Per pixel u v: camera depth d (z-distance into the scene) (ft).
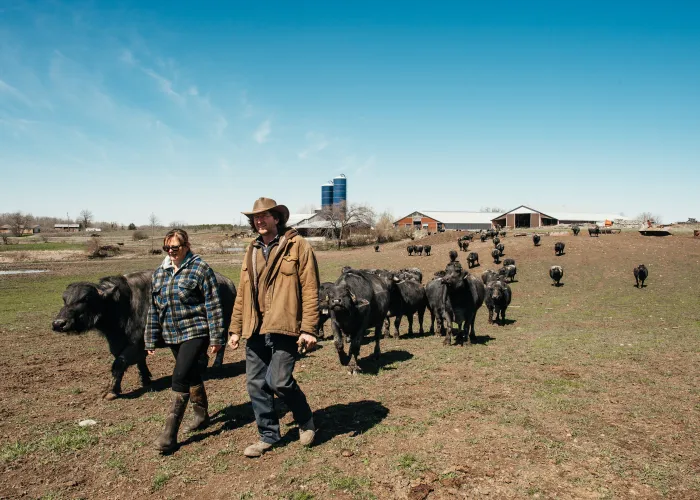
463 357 32.04
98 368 31.99
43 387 26.99
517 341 38.52
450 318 37.45
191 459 16.49
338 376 27.61
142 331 25.27
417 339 41.57
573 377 26.05
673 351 32.19
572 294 77.66
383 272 40.75
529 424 18.94
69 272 134.21
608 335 40.83
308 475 14.90
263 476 15.02
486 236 176.65
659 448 16.55
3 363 33.60
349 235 250.37
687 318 52.60
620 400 21.74
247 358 16.74
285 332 15.33
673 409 20.40
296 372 28.94
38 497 14.20
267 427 16.62
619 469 14.99
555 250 121.39
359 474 14.92
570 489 13.85
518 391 23.52
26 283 104.88
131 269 144.15
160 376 29.48
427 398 22.75
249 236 327.06
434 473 14.92
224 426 19.62
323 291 40.09
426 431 18.42
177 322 17.11
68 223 635.25
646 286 81.00
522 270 106.22
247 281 16.22
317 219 284.41
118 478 15.31
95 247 196.75
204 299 17.31
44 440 18.40
